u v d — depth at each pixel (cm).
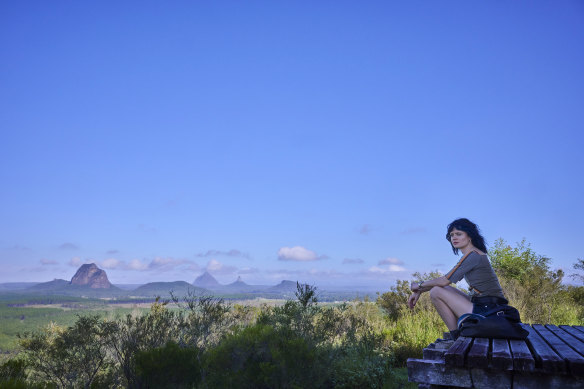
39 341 607
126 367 596
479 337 413
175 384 539
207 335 672
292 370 516
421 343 861
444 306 453
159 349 553
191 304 690
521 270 1557
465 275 441
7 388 458
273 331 582
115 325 638
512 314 413
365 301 1211
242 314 763
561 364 315
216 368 551
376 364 654
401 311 1204
